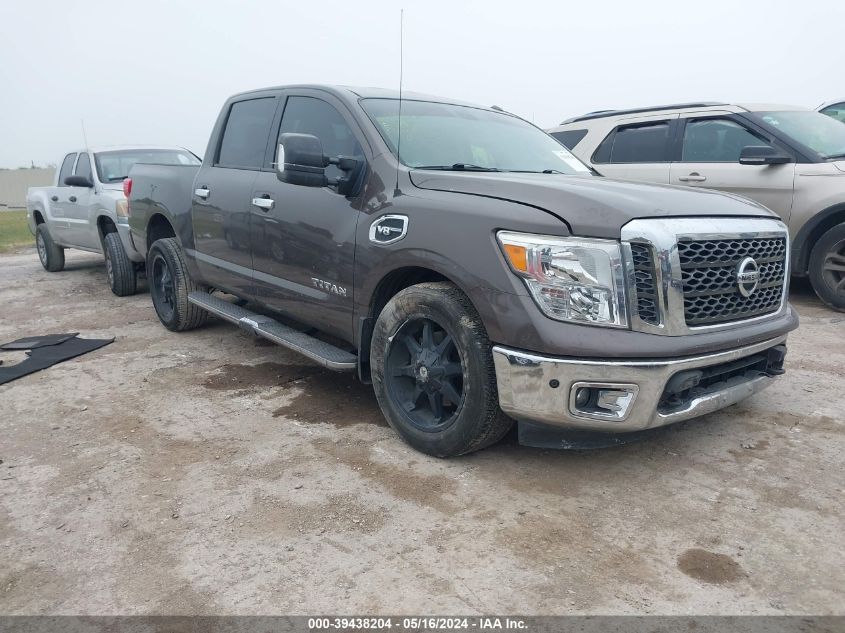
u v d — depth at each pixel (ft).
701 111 22.54
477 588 7.62
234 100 16.76
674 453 10.94
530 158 13.79
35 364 16.37
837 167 19.27
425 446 10.84
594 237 9.04
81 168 29.30
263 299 14.82
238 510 9.44
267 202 14.01
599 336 8.90
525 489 9.84
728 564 7.97
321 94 13.75
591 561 8.08
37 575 8.09
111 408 13.51
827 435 11.46
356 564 8.13
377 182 11.66
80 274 32.65
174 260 18.53
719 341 9.45
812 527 8.71
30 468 10.89
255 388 14.58
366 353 11.96
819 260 19.63
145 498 9.84
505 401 9.54
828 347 16.29
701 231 9.39
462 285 9.84
